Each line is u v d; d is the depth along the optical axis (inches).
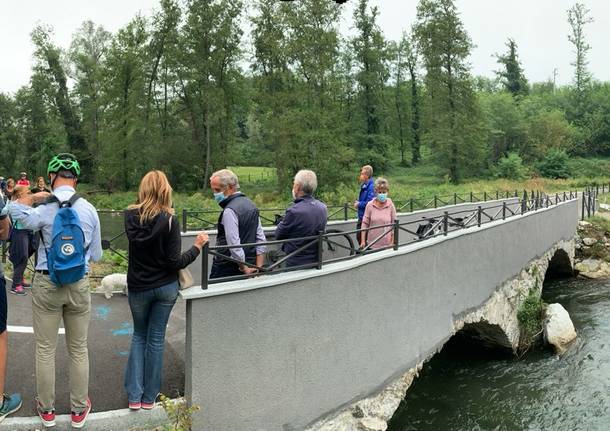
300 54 1521.9
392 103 2603.3
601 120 2770.7
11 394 178.4
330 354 233.0
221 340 182.9
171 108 1914.4
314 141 1481.3
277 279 200.7
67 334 161.0
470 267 402.0
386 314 276.8
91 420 164.7
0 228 166.9
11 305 285.1
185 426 170.4
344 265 238.7
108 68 1875.0
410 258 301.9
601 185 1987.0
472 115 2139.5
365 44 2305.6
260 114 1756.9
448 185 1892.2
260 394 197.9
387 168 2433.6
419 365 315.6
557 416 366.3
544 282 826.8
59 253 148.6
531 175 2244.1
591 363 458.0
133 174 1883.6
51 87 2215.8
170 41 1785.2
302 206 221.1
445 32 2086.6
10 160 2363.4
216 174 202.5
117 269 407.8
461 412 372.2
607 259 903.1
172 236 167.5
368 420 250.8
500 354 489.7
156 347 173.3
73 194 159.9
